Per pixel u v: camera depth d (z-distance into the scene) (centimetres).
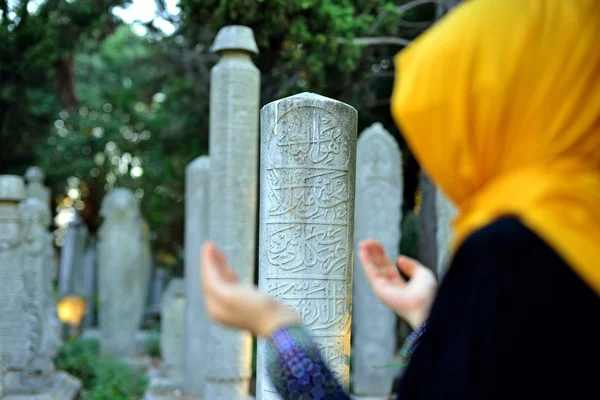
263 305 116
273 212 427
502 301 95
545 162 99
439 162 106
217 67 733
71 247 1598
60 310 1557
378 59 1232
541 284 95
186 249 1017
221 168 730
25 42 1212
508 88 100
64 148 2147
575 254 93
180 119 1590
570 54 99
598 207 96
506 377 95
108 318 1352
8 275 872
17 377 885
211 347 771
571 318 94
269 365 119
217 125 732
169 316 1091
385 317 887
